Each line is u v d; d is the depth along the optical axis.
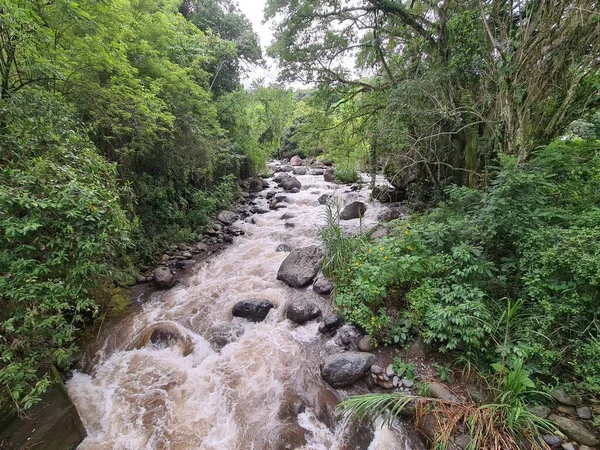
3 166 2.20
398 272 3.35
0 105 2.27
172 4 7.19
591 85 3.46
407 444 2.32
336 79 7.88
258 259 5.79
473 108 4.54
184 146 6.59
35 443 2.12
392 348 3.19
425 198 7.33
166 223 6.38
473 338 2.52
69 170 2.36
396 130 5.67
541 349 2.29
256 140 12.20
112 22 3.84
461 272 2.99
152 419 2.67
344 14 6.65
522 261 2.71
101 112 4.42
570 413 2.13
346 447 2.38
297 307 3.91
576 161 3.26
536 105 3.68
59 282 2.03
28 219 1.96
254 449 2.39
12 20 2.29
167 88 6.02
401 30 6.55
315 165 15.95
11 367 1.79
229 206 8.87
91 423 2.62
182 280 5.14
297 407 2.74
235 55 10.49
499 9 4.06
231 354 3.44
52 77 3.21
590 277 2.12
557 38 3.38
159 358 3.44
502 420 2.06
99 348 3.53
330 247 4.65
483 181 4.77
